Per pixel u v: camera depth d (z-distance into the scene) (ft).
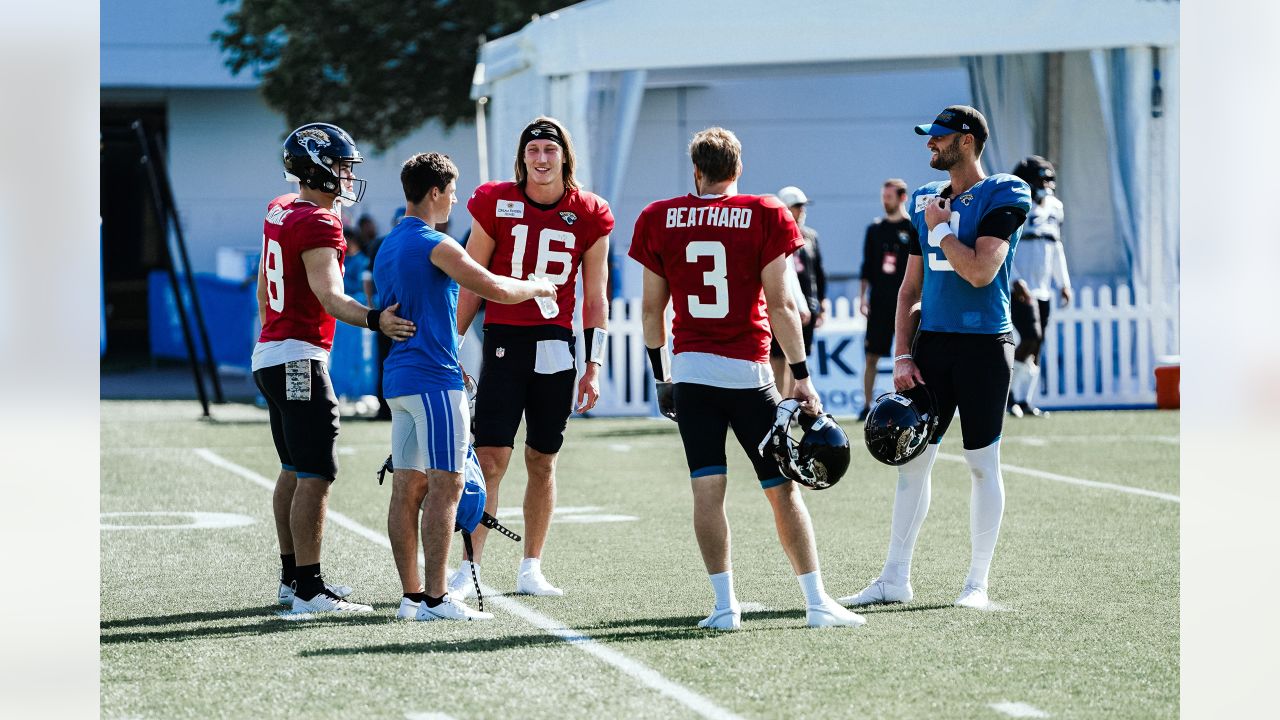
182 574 85.20
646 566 86.63
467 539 73.51
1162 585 79.10
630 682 58.80
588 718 53.72
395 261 71.10
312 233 71.61
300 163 72.79
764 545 93.86
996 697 56.44
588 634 67.82
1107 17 186.19
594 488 121.60
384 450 150.61
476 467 74.38
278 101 330.13
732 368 68.08
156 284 314.55
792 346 67.77
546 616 72.33
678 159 266.16
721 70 226.17
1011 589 78.43
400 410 72.13
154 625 70.74
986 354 73.56
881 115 269.03
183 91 342.23
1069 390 195.00
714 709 54.80
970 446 74.28
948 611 72.74
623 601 76.18
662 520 104.37
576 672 60.39
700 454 69.00
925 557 88.74
